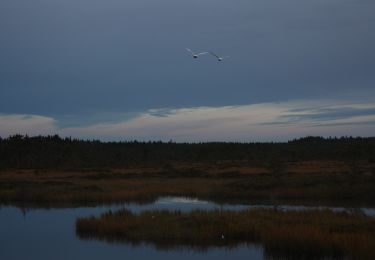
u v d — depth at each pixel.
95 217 28.72
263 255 20.42
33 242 24.25
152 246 22.53
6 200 44.25
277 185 46.69
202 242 22.86
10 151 117.69
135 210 35.50
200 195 45.78
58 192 45.69
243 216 26.14
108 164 107.62
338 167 66.12
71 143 134.12
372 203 37.84
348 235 20.02
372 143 106.62
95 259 20.61
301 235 20.16
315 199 40.84
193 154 132.00
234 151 132.25
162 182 56.56
